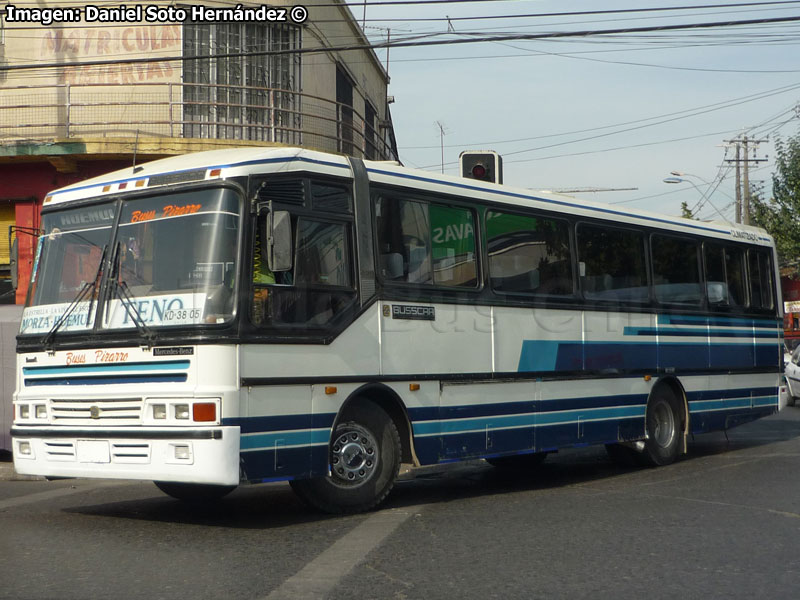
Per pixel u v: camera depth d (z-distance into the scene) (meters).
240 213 8.34
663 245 13.42
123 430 8.36
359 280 9.23
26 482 12.71
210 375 8.02
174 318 8.27
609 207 12.59
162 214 8.67
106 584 6.34
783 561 7.00
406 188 9.89
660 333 13.13
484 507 9.58
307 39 21.33
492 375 10.56
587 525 8.44
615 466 13.38
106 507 10.05
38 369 9.05
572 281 11.80
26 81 19.61
